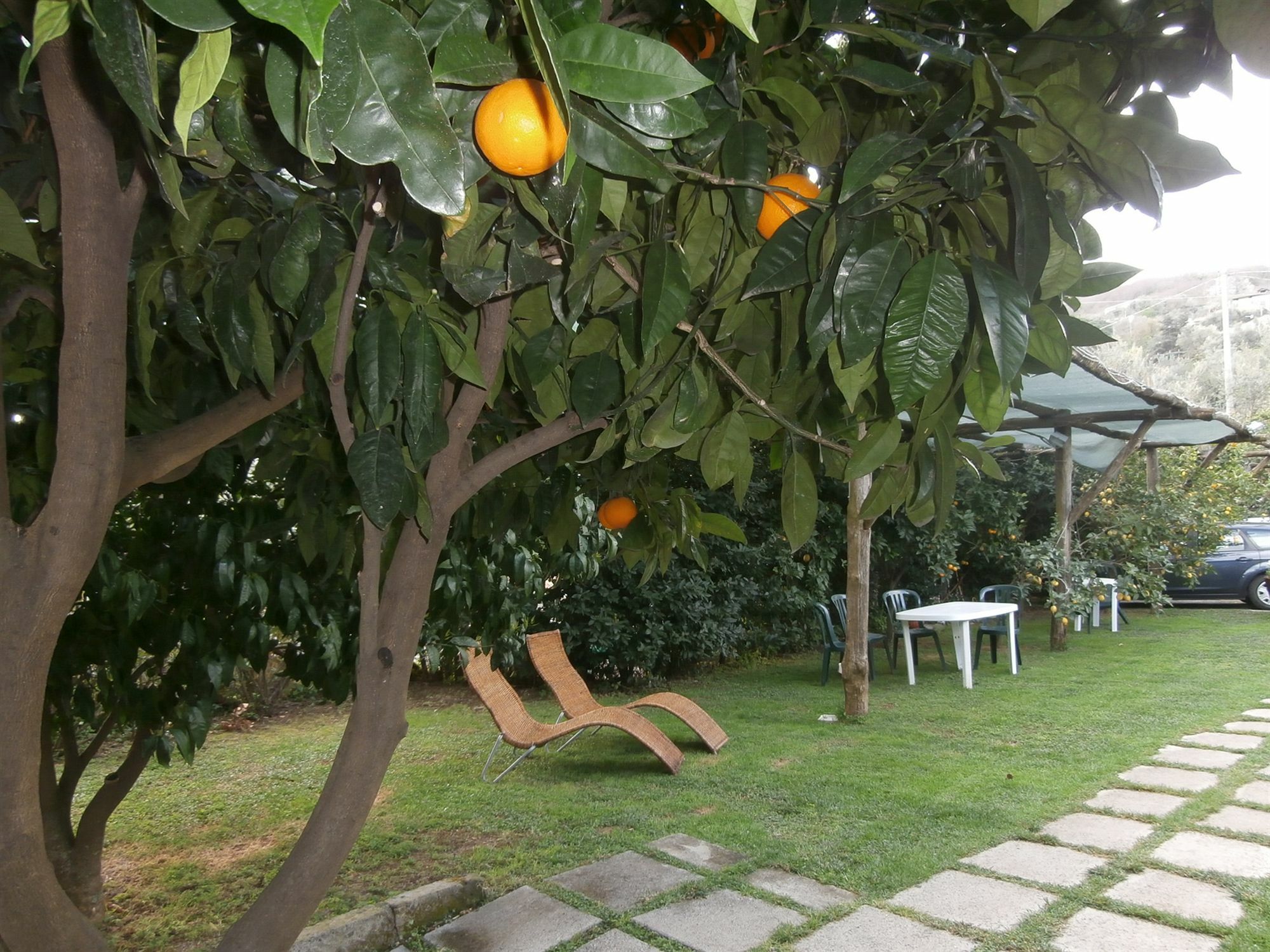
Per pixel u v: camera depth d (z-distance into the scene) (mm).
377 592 1172
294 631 2713
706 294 1338
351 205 1110
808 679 7875
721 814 3973
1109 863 3229
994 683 7004
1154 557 9523
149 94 611
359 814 1161
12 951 920
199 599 2678
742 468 1535
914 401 826
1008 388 1005
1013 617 7367
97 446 935
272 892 1119
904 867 3256
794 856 3416
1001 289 814
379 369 1099
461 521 2414
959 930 2756
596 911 2986
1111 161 872
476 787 4582
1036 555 8789
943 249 935
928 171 898
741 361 1518
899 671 7785
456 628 3396
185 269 1320
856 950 2652
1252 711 5578
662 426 1399
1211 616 10953
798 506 1544
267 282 1068
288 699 7176
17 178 1205
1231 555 11891
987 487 9695
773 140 1209
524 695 7566
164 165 804
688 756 5066
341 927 2748
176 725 2623
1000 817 3764
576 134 819
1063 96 852
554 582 7480
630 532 2094
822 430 1577
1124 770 4418
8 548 910
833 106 1059
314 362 1370
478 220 1037
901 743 5137
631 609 7617
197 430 1285
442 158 632
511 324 1432
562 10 720
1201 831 3508
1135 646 8633
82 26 836
